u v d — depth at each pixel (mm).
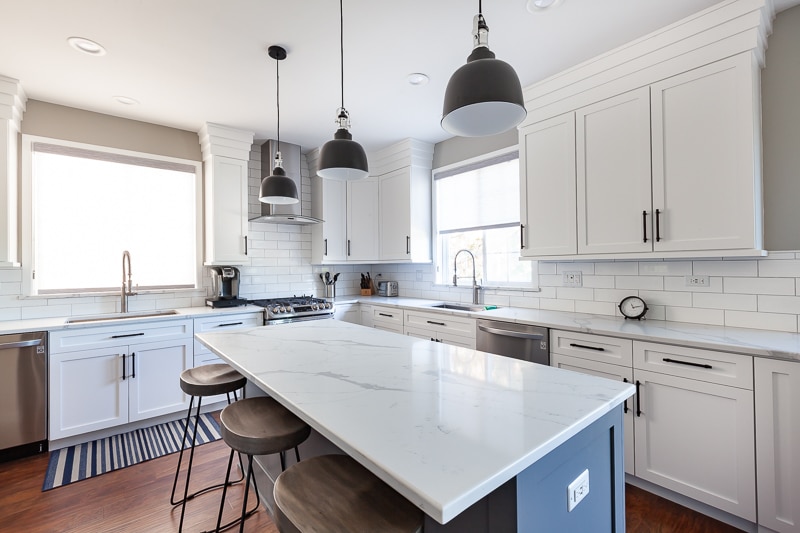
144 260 3404
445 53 2361
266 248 4086
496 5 1924
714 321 2182
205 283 3656
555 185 2635
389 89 2826
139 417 2830
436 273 4047
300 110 3174
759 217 1904
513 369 1394
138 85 2707
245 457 2213
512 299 3291
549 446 835
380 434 873
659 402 1920
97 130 3152
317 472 1094
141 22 2018
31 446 2469
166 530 1794
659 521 1796
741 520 1721
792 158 1926
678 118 2064
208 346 1797
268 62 2436
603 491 1101
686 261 2289
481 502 888
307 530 859
